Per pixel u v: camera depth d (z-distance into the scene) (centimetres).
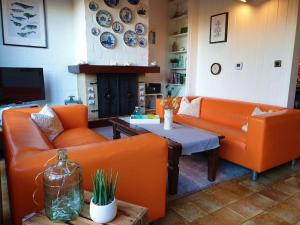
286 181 241
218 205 197
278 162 251
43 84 397
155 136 154
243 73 397
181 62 530
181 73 538
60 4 424
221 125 324
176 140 221
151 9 524
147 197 145
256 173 241
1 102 347
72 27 443
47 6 410
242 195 213
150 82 551
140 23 475
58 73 438
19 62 396
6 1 371
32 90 383
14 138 139
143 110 495
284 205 198
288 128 251
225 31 421
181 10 520
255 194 215
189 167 273
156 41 544
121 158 128
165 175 151
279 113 250
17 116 207
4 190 203
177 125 280
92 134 259
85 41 413
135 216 101
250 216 183
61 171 103
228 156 266
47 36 417
